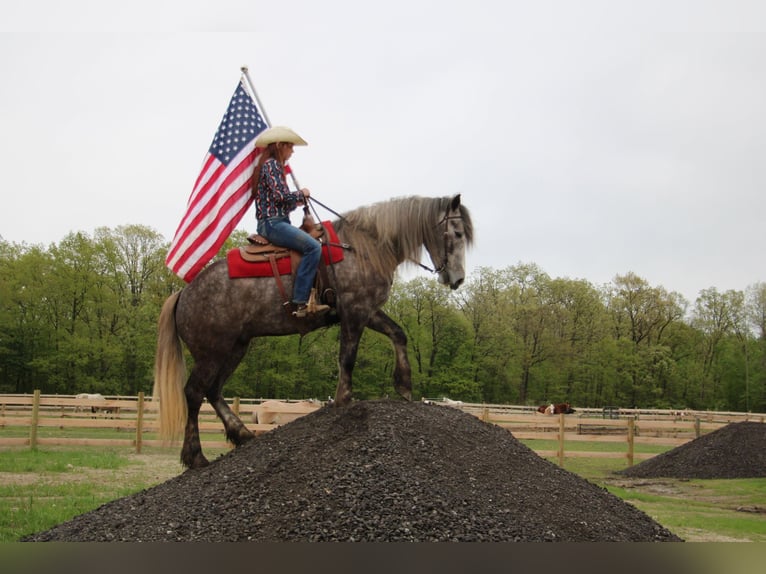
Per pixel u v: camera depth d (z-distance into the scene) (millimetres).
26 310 36969
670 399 46531
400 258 7219
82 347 35312
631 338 47062
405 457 5738
